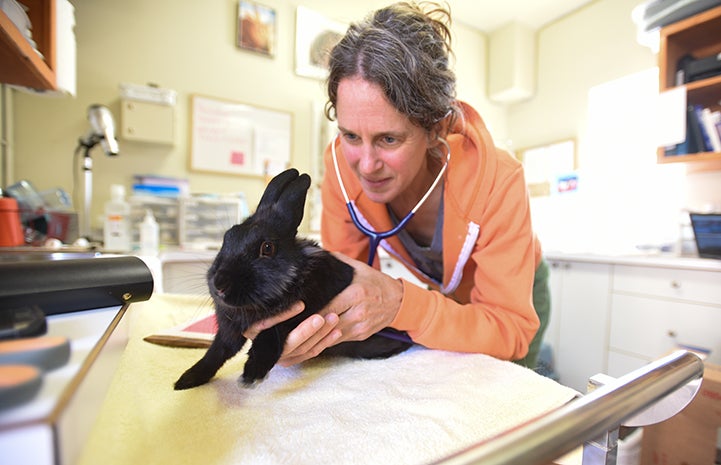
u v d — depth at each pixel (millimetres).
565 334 2203
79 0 2020
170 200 2105
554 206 2582
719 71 1915
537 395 547
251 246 584
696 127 2031
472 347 740
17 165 1922
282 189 651
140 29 2166
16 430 190
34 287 388
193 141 2316
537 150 3221
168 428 428
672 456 779
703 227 1822
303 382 594
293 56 2609
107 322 395
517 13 3064
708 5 1893
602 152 2762
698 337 1693
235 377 602
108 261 498
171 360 645
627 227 2396
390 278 735
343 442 414
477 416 482
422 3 841
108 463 355
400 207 1025
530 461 269
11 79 1201
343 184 1002
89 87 2061
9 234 1228
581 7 2926
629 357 1929
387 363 689
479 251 884
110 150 1745
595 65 2836
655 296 1835
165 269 1686
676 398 470
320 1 2668
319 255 643
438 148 867
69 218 1536
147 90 2127
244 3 2420
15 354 264
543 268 1146
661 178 2391
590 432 315
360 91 684
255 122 2494
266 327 563
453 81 790
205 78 2348
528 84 3246
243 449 392
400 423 457
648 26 2162
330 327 589
